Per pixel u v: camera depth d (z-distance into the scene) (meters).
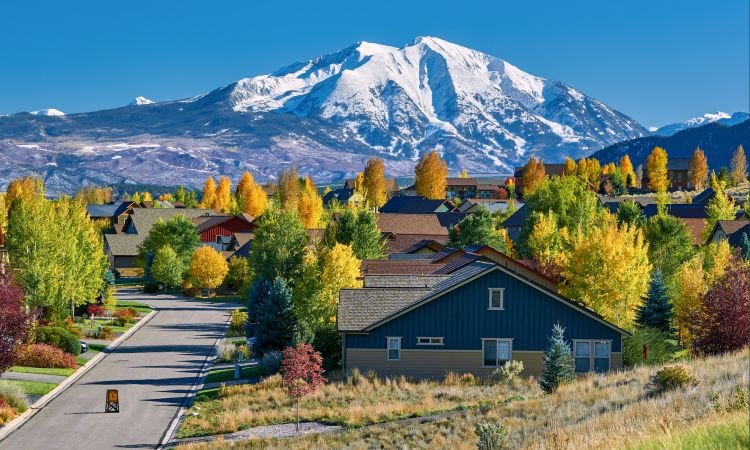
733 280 57.91
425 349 58.16
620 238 68.31
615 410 37.19
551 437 32.09
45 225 83.81
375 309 59.62
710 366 45.66
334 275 74.25
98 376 66.88
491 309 58.03
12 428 50.06
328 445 41.91
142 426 50.53
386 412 48.12
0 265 72.75
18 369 66.44
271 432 46.97
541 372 57.69
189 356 77.38
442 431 42.03
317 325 71.75
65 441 47.12
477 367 57.97
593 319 57.62
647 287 69.31
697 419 29.75
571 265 69.12
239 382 62.25
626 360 59.31
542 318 57.88
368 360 58.47
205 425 49.47
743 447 21.77
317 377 51.31
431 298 57.91
